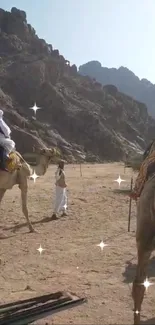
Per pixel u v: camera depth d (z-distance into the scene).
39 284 8.24
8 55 94.56
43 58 94.81
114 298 7.52
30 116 78.88
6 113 71.38
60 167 14.86
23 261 9.73
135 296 5.72
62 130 82.31
